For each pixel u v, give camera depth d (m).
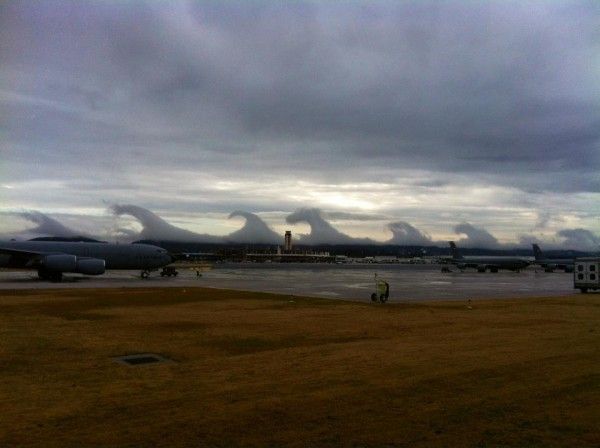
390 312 31.80
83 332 23.03
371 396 11.90
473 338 20.92
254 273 118.12
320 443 9.02
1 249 64.81
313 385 12.99
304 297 43.72
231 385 13.19
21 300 37.84
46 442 9.11
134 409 11.09
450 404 11.23
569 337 20.98
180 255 92.88
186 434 9.48
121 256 73.25
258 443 9.02
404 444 8.98
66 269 64.69
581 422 10.05
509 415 10.48
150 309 32.59
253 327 24.78
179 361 16.83
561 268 194.50
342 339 21.16
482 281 84.25
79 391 12.81
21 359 17.09
